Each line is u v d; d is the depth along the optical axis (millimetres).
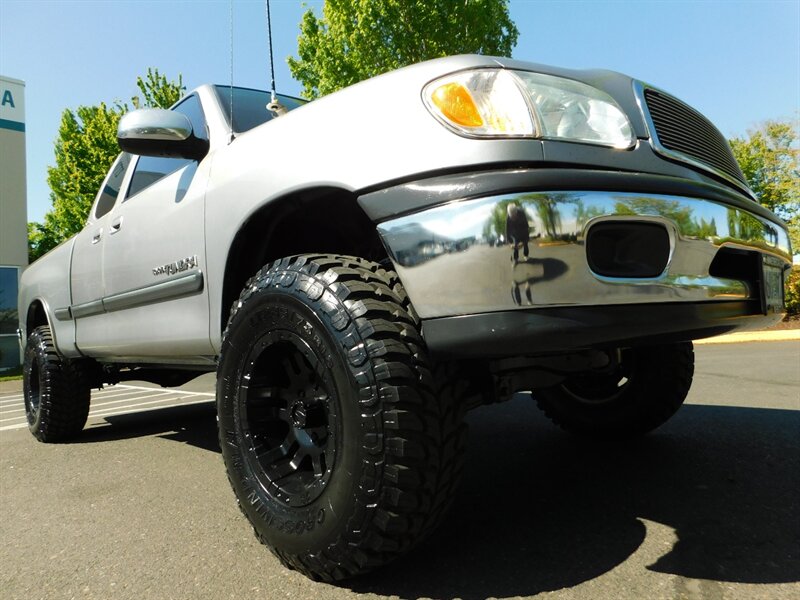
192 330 2348
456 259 1431
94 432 4492
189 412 5355
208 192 2236
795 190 20234
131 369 4258
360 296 1589
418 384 1495
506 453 2947
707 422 3391
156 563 1895
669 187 1596
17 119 15664
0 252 15234
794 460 2561
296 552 1640
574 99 1646
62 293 3754
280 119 2031
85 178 19875
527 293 1378
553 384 2158
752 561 1639
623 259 1522
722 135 2234
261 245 2135
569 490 2336
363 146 1644
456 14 13234
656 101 1874
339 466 1528
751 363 7035
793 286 15602
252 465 1832
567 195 1425
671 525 1927
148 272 2666
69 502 2664
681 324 1599
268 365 1883
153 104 20406
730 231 1733
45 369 3957
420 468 1465
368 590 1577
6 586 1785
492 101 1531
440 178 1489
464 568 1675
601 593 1496
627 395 2867
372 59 13641
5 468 3418
